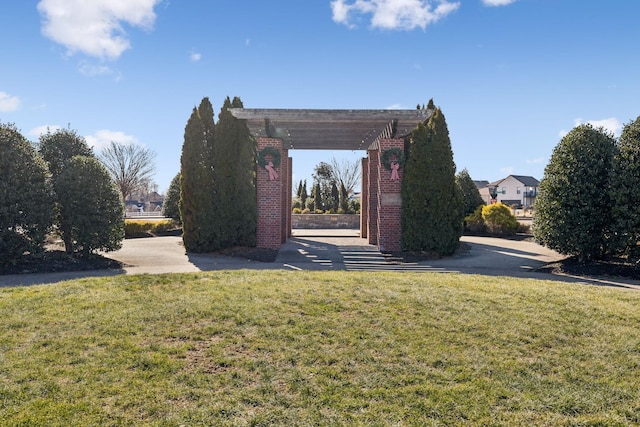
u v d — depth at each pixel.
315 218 29.53
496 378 4.60
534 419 3.90
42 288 7.83
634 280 10.98
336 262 13.30
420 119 14.99
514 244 19.56
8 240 10.69
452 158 15.32
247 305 6.61
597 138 12.59
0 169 10.78
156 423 3.73
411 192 15.01
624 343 5.44
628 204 11.73
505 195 82.00
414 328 5.85
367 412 3.97
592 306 6.84
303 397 4.20
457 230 15.23
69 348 5.14
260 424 3.76
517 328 5.87
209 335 5.57
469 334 5.68
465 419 3.89
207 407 4.00
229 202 15.01
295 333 5.64
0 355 4.93
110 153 43.62
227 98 15.32
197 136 14.84
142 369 4.68
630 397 4.26
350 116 15.02
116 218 12.71
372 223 17.95
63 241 13.16
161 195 85.75
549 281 9.59
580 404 4.13
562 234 12.63
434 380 4.55
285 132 18.28
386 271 10.91
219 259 13.52
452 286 8.16
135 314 6.22
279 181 15.41
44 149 16.23
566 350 5.26
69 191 12.09
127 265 12.05
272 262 13.13
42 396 4.12
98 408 3.93
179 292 7.46
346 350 5.19
